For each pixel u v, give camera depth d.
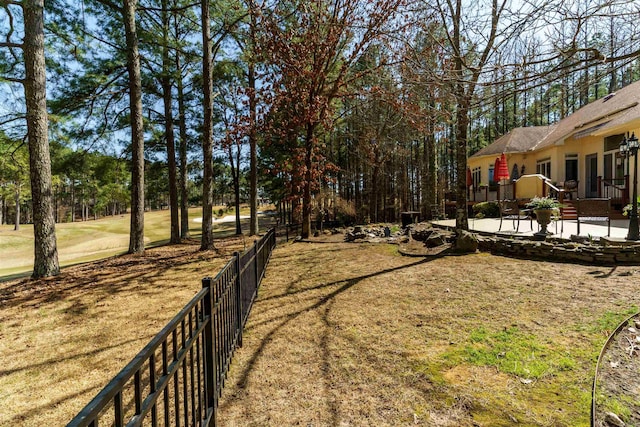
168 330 1.60
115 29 10.96
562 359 2.92
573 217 10.97
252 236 15.66
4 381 3.50
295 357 3.37
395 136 17.69
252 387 2.89
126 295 6.20
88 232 26.98
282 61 11.23
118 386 1.10
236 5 11.71
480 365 2.94
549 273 5.54
